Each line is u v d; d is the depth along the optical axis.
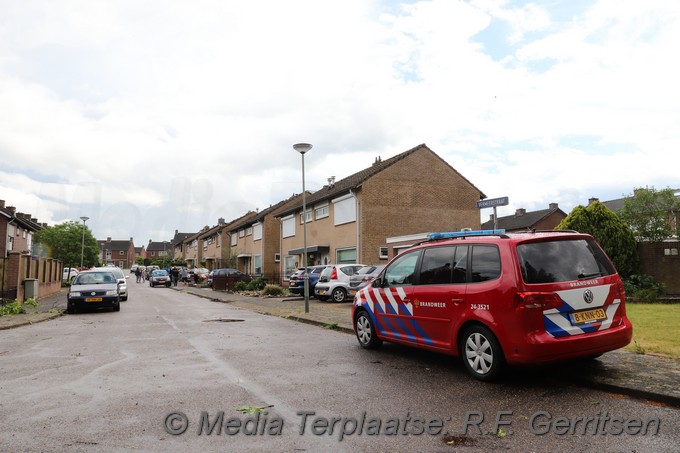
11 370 6.23
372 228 23.83
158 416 4.25
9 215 31.20
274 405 4.56
